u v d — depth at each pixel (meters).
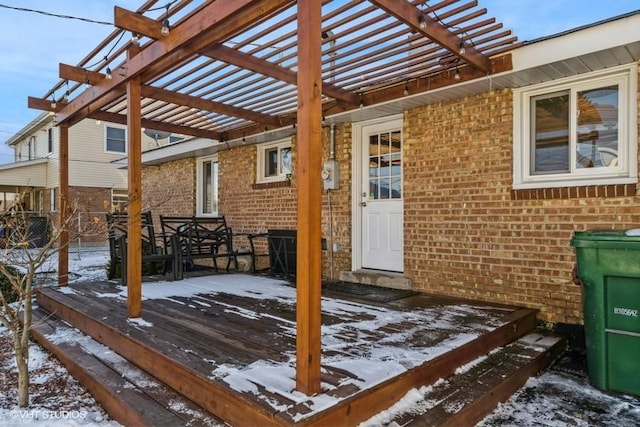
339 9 2.79
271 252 6.38
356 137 5.61
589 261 2.77
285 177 6.79
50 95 4.99
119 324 3.34
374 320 3.43
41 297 4.88
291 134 6.46
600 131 3.67
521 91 4.06
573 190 3.70
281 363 2.42
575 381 2.89
